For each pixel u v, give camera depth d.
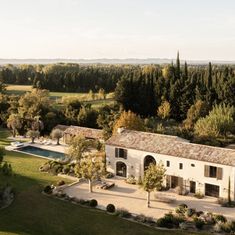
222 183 50.59
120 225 41.28
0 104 112.38
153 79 121.00
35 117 94.88
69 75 173.25
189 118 102.19
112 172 61.69
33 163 68.19
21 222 39.50
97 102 135.00
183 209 44.94
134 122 77.19
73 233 38.47
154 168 48.41
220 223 40.72
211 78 117.75
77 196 51.38
